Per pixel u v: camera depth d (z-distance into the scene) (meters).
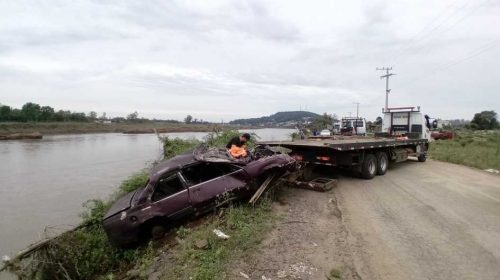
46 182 16.92
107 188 15.12
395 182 10.62
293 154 10.41
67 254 6.84
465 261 4.86
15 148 36.66
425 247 5.37
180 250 5.77
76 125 87.81
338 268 4.70
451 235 5.89
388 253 5.16
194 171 7.69
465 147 24.05
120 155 28.92
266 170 7.87
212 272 4.57
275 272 4.60
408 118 17.45
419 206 7.75
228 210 7.01
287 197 8.56
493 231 6.08
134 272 5.84
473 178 11.56
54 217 10.93
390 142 12.07
